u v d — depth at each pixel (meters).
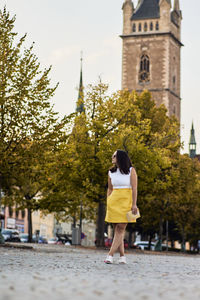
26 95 25.36
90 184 36.94
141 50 104.69
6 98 25.16
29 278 7.68
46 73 26.02
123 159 12.27
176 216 57.72
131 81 105.00
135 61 104.94
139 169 37.38
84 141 37.78
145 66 104.56
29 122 25.67
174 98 105.88
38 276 8.02
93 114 39.44
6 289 6.10
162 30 104.06
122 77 105.38
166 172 43.31
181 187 46.72
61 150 27.39
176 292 6.59
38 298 5.47
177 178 43.94
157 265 13.30
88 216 60.81
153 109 47.41
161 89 103.25
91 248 41.88
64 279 7.67
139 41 104.88
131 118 39.47
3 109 25.16
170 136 44.69
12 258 14.38
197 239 71.12
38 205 51.06
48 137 26.09
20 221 98.25
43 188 49.19
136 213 12.27
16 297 5.41
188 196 48.44
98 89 39.34
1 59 25.45
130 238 62.94
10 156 25.91
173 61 105.88
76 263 12.62
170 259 20.12
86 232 106.50
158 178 41.88
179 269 12.06
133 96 47.53
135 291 6.48
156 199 51.06
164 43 104.00
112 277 8.56
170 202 52.19
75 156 37.59
